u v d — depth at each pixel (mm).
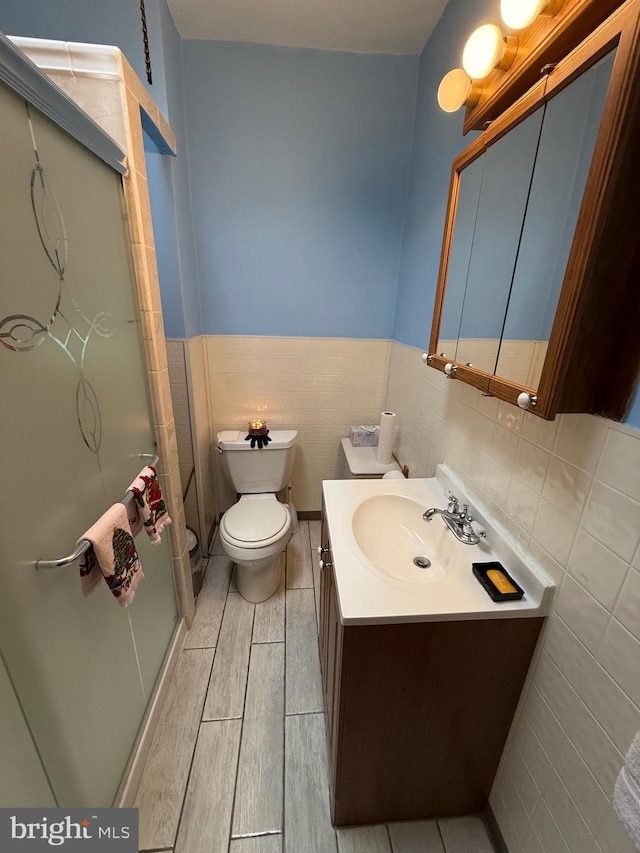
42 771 694
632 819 524
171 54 1480
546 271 717
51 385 714
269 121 1706
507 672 871
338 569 898
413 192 1747
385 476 1746
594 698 675
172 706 1326
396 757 958
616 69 495
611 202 531
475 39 781
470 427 1138
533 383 730
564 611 751
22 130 627
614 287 575
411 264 1771
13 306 612
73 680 792
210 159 1733
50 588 713
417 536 1199
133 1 1321
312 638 1606
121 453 1026
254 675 1441
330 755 1106
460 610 791
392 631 796
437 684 869
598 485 659
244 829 1026
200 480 1990
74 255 801
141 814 1051
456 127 1285
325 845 1005
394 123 1758
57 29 1356
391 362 2113
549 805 794
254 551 1604
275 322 2033
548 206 714
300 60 1637
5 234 593
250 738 1236
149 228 1167
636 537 585
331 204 1854
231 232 1853
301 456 2328
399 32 1527
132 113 1035
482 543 997
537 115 727
